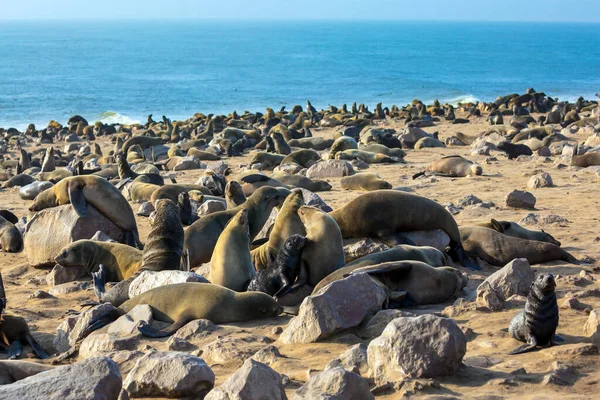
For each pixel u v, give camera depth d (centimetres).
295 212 883
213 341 643
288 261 787
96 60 13488
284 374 527
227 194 1284
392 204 952
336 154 2375
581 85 8412
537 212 1311
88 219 1160
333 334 628
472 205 1379
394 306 736
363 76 9800
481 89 7925
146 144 3119
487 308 688
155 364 492
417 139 2872
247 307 714
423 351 492
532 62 13238
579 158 1984
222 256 828
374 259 805
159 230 957
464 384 483
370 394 430
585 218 1245
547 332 557
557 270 883
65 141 4116
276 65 12244
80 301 895
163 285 754
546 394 455
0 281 895
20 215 1673
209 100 6969
